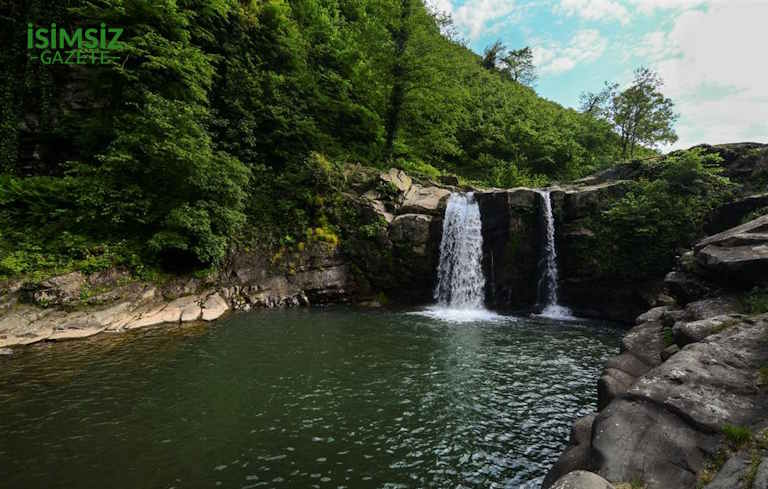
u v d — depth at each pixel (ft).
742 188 65.67
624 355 26.71
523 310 77.30
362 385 34.63
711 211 63.98
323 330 53.88
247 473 21.34
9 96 67.51
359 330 54.65
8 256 49.55
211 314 59.16
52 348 41.63
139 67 67.31
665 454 14.33
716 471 12.98
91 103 71.72
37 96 69.77
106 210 55.72
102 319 49.37
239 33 91.15
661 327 29.76
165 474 21.02
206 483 20.34
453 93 106.93
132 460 22.22
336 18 137.59
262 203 81.15
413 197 88.12
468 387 34.63
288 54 101.24
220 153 69.41
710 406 15.72
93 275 53.01
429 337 51.85
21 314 44.62
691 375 17.71
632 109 141.38
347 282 78.33
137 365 37.70
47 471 20.86
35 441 23.88
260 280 71.87
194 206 64.03
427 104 103.30
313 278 75.41
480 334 54.39
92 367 36.81
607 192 75.66
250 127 86.89
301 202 81.82
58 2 70.49
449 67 104.01
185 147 60.23
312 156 85.30
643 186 71.97
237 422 27.25
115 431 25.45
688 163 66.44
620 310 69.92
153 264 60.80
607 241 71.56
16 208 57.26
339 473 21.56
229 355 41.63
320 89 106.01
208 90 82.33
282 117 89.66
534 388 34.63
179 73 68.13
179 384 33.50
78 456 22.43
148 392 31.71
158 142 58.13
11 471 20.75
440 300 81.20
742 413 15.12
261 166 86.12
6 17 67.41
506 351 46.11
